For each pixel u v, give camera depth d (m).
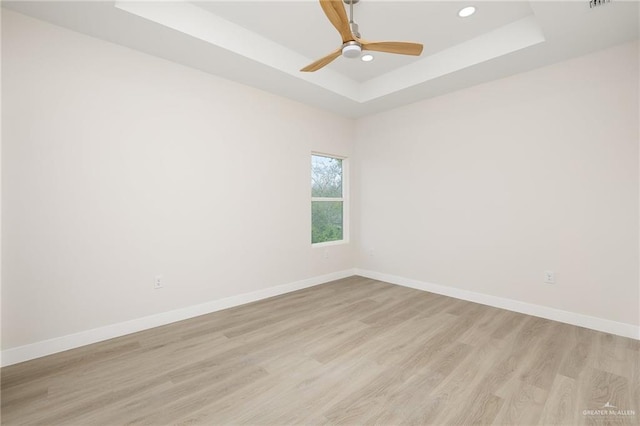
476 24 2.77
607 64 2.68
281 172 3.88
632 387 1.87
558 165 2.95
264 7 2.53
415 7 2.51
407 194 4.22
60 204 2.33
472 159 3.56
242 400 1.77
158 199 2.84
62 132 2.34
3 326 2.12
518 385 1.90
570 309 2.90
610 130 2.67
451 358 2.25
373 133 4.64
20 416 1.62
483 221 3.48
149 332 2.71
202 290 3.16
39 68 2.24
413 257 4.17
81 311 2.44
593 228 2.76
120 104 2.62
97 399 1.78
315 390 1.87
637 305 2.56
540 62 2.95
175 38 2.52
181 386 1.91
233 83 3.39
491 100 3.39
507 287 3.30
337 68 3.66
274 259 3.82
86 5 2.08
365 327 2.83
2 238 2.11
